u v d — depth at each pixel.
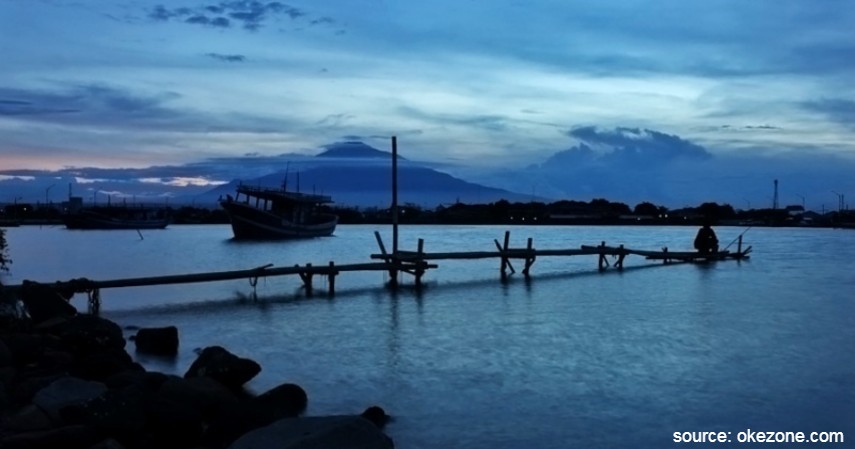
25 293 19.55
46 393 10.89
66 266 46.22
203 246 72.69
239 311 26.16
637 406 13.52
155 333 18.64
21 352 14.27
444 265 47.38
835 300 29.02
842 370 16.25
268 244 77.31
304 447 8.40
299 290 32.53
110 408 10.12
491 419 12.77
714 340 19.84
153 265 47.56
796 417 12.90
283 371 16.30
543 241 86.69
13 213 156.75
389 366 16.73
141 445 9.93
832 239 101.12
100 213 124.06
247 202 85.81
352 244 77.69
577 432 12.10
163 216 134.62
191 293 31.36
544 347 18.86
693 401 13.81
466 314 25.09
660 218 173.75
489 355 17.88
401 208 181.12
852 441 11.70
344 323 23.27
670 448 11.41
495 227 161.75
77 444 9.37
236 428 10.46
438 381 15.32
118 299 29.41
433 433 12.05
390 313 25.45
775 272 42.72
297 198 88.69
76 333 15.95
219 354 14.16
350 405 13.53
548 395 14.22
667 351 18.31
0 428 9.84
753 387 14.78
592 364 16.83
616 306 27.14
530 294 31.25
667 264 48.66
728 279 38.31
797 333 21.02
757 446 11.50
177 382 12.09
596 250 43.25
